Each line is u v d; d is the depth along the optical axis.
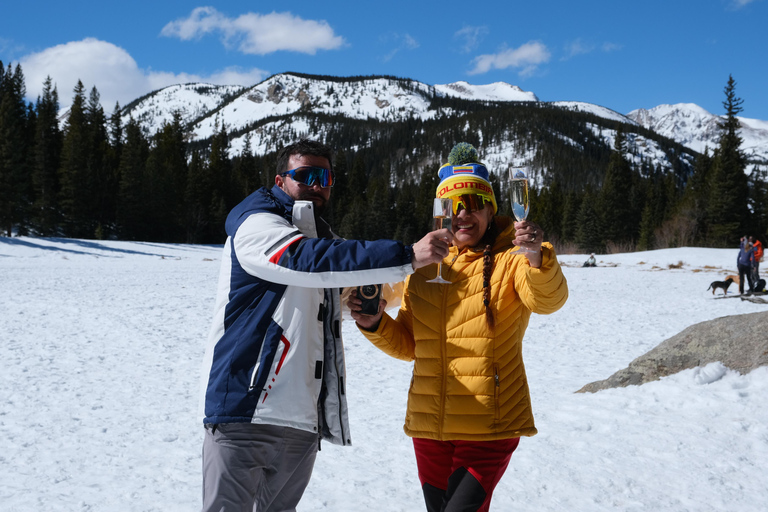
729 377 4.68
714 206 63.84
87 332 8.98
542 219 94.69
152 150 89.44
